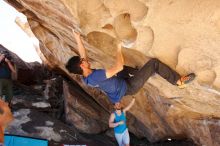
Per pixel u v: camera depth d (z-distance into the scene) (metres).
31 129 9.02
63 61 9.37
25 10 7.89
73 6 5.26
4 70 9.34
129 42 5.42
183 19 4.84
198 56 5.19
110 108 9.84
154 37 5.16
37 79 12.08
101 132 9.84
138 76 5.26
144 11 5.04
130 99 8.43
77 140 9.03
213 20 4.71
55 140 8.77
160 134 8.98
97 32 5.92
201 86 5.70
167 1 4.73
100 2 5.18
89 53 6.92
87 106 9.92
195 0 4.62
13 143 8.19
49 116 9.73
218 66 5.24
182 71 5.37
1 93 9.35
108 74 4.96
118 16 5.25
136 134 9.66
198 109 6.80
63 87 10.41
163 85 6.39
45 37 8.95
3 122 3.76
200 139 7.99
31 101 10.56
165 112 7.83
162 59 5.32
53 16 6.47
